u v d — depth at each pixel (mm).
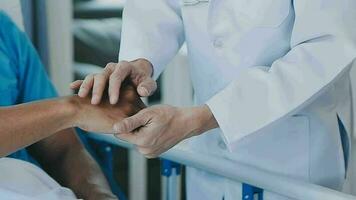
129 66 1214
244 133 1146
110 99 1143
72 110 1145
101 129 1149
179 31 1520
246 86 1183
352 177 1582
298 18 1209
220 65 1386
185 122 1119
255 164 1421
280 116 1149
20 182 1279
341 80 1405
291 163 1413
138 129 1096
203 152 1417
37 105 1138
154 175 2604
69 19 2150
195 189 1591
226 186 1481
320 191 1139
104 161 1706
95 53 2322
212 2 1348
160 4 1513
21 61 1630
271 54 1340
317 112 1376
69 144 1609
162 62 1470
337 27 1159
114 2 2396
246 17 1326
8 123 1097
